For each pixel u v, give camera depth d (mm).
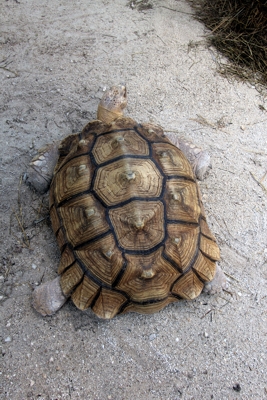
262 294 1205
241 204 1335
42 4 1732
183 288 1070
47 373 1081
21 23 1657
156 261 1015
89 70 1559
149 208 1012
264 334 1155
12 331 1120
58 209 1115
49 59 1573
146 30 1690
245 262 1244
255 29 1661
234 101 1549
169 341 1131
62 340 1117
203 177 1368
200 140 1443
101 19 1706
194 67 1609
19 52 1579
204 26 1728
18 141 1379
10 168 1329
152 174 1051
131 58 1604
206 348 1130
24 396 1057
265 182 1384
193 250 1068
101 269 1027
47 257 1208
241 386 1096
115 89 1298
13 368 1082
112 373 1089
